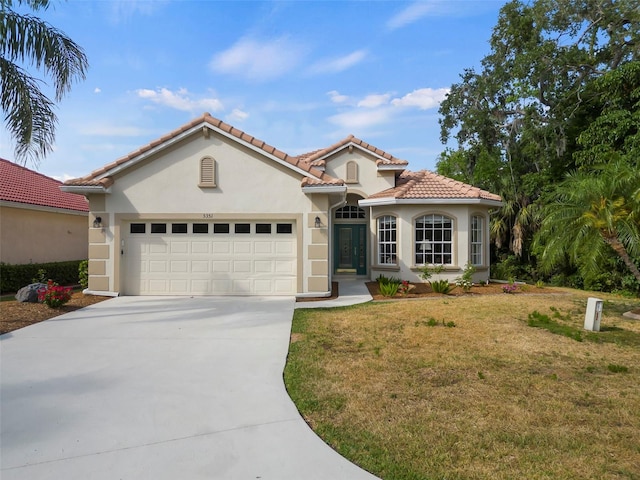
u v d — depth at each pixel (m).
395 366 6.21
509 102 23.91
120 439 4.06
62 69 10.95
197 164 12.96
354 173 18.75
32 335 8.09
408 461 3.70
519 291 14.87
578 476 3.47
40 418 4.49
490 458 3.74
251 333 8.27
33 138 10.87
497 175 23.84
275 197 12.93
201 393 5.21
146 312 10.42
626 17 20.39
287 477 3.46
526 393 5.21
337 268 19.12
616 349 7.18
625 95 17.14
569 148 20.34
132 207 12.91
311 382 5.57
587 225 9.59
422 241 16.14
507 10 24.58
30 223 17.41
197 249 13.11
